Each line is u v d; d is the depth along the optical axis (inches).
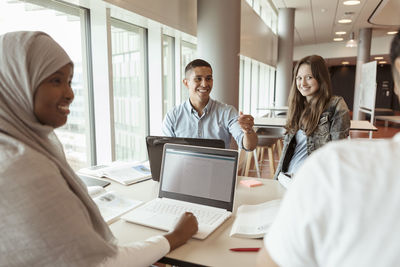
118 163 89.4
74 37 94.4
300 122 85.7
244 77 311.1
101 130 102.5
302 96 86.8
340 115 79.1
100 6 91.1
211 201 56.0
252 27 242.1
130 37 121.4
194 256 43.0
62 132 94.6
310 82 80.7
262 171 191.6
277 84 345.7
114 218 54.4
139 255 38.8
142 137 135.5
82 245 30.7
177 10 127.0
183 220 48.3
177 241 44.7
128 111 124.0
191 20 141.3
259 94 365.1
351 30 399.5
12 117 32.5
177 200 59.0
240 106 308.3
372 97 235.8
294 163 88.2
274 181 76.0
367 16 320.8
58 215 29.9
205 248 45.1
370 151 17.0
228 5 133.3
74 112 97.6
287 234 17.5
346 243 15.6
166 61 147.4
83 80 99.3
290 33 315.6
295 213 17.3
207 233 48.3
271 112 300.0
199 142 68.8
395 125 432.8
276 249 18.0
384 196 15.1
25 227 28.7
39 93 33.6
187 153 59.2
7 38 32.7
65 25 90.8
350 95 693.3
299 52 534.6
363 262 15.3
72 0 85.2
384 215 15.0
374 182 15.6
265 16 327.9
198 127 91.3
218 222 51.6
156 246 41.3
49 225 29.2
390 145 17.1
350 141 18.8
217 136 91.0
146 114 135.4
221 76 136.8
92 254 31.5
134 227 51.4
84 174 80.4
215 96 138.1
